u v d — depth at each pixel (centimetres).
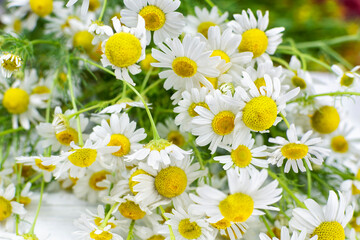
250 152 28
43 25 35
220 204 26
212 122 27
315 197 31
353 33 39
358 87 29
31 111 32
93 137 28
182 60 27
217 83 28
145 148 27
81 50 33
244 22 29
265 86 28
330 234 27
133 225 28
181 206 28
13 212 29
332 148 32
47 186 31
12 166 31
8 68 29
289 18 38
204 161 29
